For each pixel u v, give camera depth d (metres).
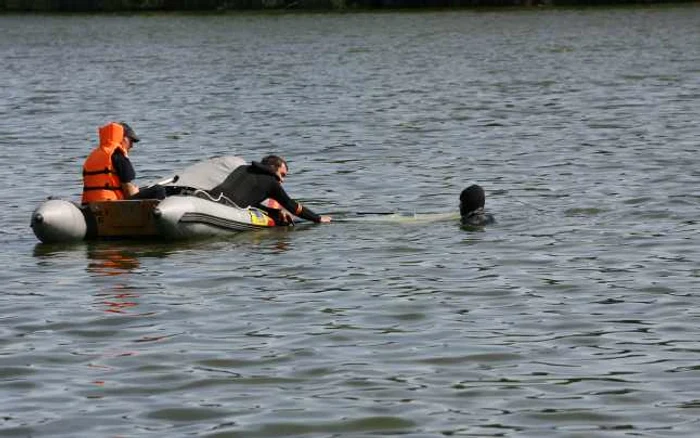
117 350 20.38
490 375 18.77
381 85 75.12
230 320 22.23
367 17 159.38
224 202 30.81
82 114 62.47
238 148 48.62
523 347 20.22
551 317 22.12
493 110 59.59
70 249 29.20
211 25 151.12
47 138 52.59
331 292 24.27
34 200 36.75
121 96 71.94
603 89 69.06
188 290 24.69
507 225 31.06
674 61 87.12
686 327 21.28
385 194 36.72
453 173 40.41
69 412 17.33
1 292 24.80
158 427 16.70
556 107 60.12
